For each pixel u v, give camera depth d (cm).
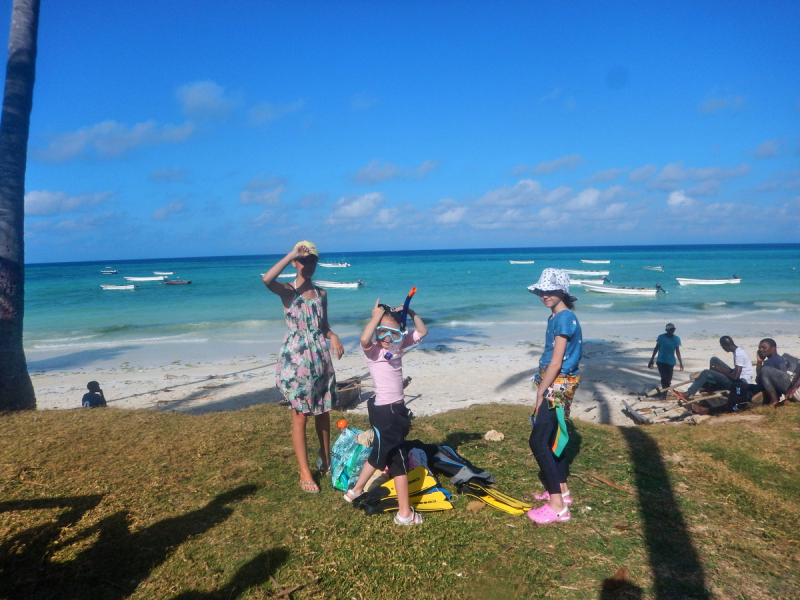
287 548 340
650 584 303
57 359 1944
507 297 3862
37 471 466
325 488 434
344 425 470
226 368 1727
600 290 3969
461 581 306
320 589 299
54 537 353
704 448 525
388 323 373
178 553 334
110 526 367
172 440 557
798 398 748
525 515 386
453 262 11194
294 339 421
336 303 3619
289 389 418
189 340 2288
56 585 301
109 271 9938
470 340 2167
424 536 355
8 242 800
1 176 801
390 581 306
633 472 468
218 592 296
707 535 358
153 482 441
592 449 530
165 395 1362
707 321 2567
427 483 418
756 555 334
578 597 292
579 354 381
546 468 376
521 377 1480
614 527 369
